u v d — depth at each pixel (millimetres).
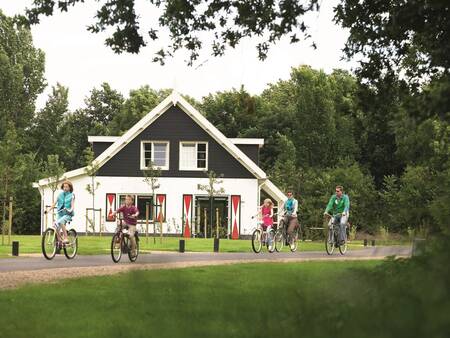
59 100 73562
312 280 4586
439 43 9430
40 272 12594
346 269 4758
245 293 5184
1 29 73812
